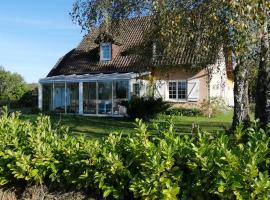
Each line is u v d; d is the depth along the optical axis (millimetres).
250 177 3037
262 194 3004
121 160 3811
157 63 13609
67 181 4164
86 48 32062
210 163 3246
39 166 4316
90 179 3959
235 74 11961
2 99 37219
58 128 5453
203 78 26031
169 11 8805
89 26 14094
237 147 3535
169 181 3395
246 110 12328
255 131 3842
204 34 8438
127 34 30109
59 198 4141
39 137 4547
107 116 25156
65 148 4289
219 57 11328
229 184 3102
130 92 24500
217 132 4125
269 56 7312
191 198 3385
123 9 12750
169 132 4039
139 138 3861
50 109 28797
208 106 24531
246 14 5141
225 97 28922
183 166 3531
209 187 3281
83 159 4000
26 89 38250
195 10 8266
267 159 3273
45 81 28234
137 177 3590
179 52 11727
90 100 27047
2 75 38812
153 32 11906
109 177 3805
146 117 20641
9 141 4848
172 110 25609
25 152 4570
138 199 3730
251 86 13258
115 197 3744
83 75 27734
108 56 29469
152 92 23312
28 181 4488
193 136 4168
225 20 6773
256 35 6117
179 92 27047
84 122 19625
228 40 6598
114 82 25953
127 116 22953
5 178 4617
